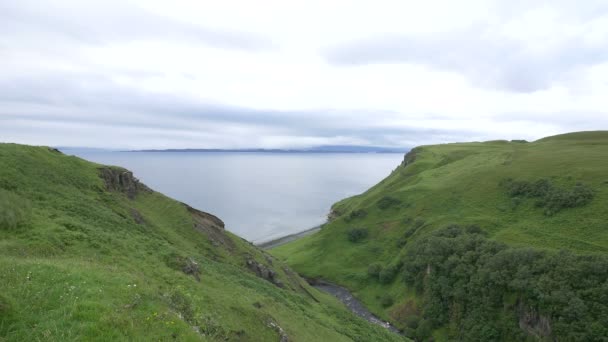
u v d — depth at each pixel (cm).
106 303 1523
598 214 8400
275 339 2644
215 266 4834
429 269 8831
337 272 11781
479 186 12375
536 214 9606
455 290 7794
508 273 7050
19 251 2395
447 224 10262
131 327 1395
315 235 15188
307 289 7888
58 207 3888
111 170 6106
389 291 10075
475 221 10094
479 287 7381
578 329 5731
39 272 1725
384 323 8969
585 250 7444
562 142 15662
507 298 6900
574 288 6203
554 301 6103
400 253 10931
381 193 16800
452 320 7681
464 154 18075
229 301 2806
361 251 12400
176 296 2120
